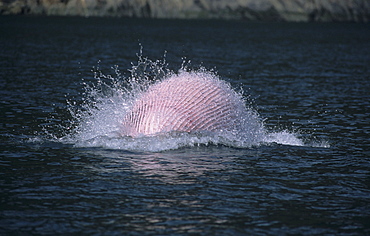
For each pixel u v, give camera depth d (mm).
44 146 45938
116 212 31969
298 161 43969
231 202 34094
